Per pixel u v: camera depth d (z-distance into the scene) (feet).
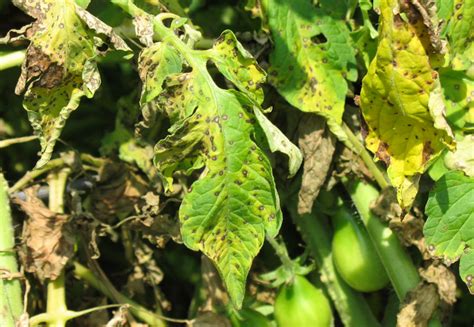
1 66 1.47
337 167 1.53
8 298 1.43
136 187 1.60
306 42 1.48
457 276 1.78
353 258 1.56
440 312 1.52
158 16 1.40
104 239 1.83
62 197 1.57
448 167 1.38
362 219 1.53
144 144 1.60
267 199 1.35
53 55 1.35
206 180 1.34
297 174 1.58
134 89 1.67
